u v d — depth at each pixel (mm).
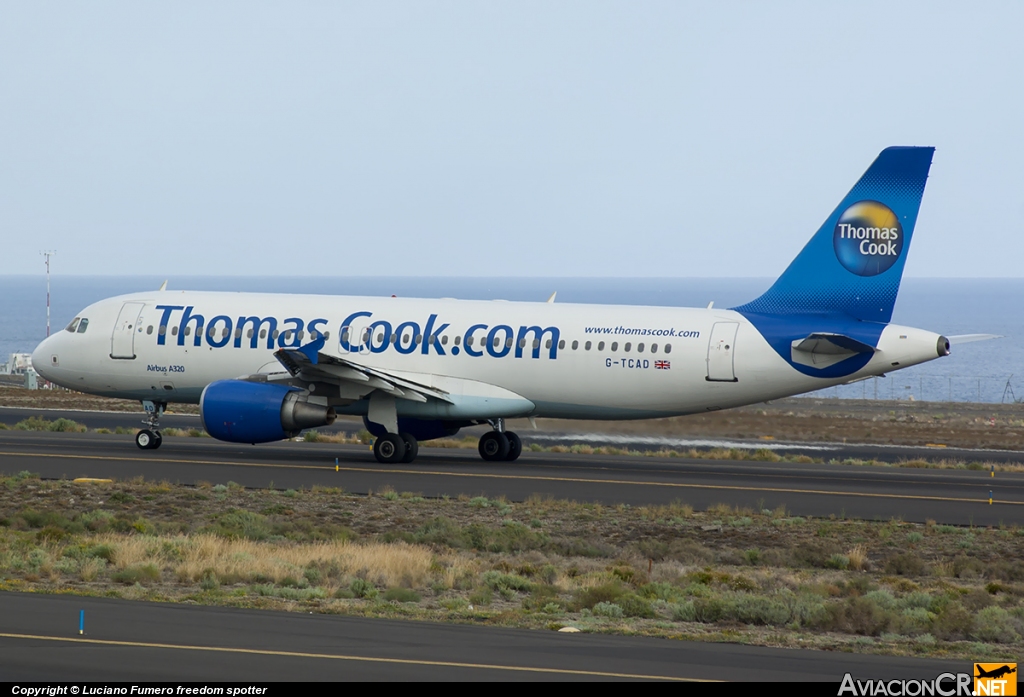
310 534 109375
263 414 152625
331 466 155125
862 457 197000
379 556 95250
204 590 81750
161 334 170250
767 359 151000
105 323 173500
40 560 89062
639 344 155000
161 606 71375
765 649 67062
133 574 84812
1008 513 129000
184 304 172125
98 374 173500
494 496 133125
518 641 63906
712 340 152875
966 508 131875
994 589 94938
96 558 92250
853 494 141000
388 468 154500
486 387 159875
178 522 114312
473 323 161500
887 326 149125
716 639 71000
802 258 153375
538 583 89375
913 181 147750
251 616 68688
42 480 136375
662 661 59594
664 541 113000
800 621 80375
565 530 116125
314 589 82688
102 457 159375
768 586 94000
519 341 158750
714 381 153250
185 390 171000
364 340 164250
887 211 149000
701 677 55594
